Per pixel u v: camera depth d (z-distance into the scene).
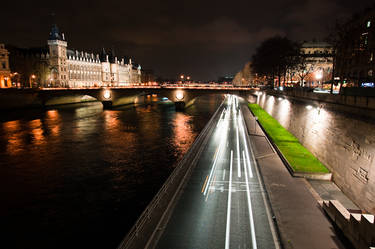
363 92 25.58
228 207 23.80
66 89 117.31
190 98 113.19
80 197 33.38
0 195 34.06
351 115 25.11
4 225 27.56
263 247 18.34
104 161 46.34
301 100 43.47
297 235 18.42
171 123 81.06
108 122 82.81
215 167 34.59
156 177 39.28
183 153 50.59
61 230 26.56
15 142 58.41
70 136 63.94
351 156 24.67
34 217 28.97
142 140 60.34
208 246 18.50
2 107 95.00
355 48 51.62
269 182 27.58
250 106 99.88
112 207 30.88
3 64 111.56
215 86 122.25
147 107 127.44
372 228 14.80
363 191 22.22
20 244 24.56
